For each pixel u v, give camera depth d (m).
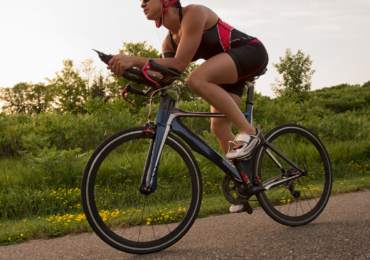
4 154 5.17
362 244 1.51
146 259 1.53
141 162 2.30
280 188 2.42
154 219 2.16
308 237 1.69
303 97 17.06
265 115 6.91
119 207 2.11
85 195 1.53
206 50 1.86
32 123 5.49
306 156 2.43
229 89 2.07
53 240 1.90
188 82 1.73
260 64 1.89
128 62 1.56
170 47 2.03
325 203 2.13
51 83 42.22
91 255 1.60
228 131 2.21
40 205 3.12
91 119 5.34
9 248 1.78
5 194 3.21
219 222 2.15
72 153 3.79
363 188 3.14
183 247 1.67
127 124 5.57
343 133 6.67
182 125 1.80
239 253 1.51
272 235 1.77
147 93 1.81
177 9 1.78
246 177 1.90
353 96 16.53
